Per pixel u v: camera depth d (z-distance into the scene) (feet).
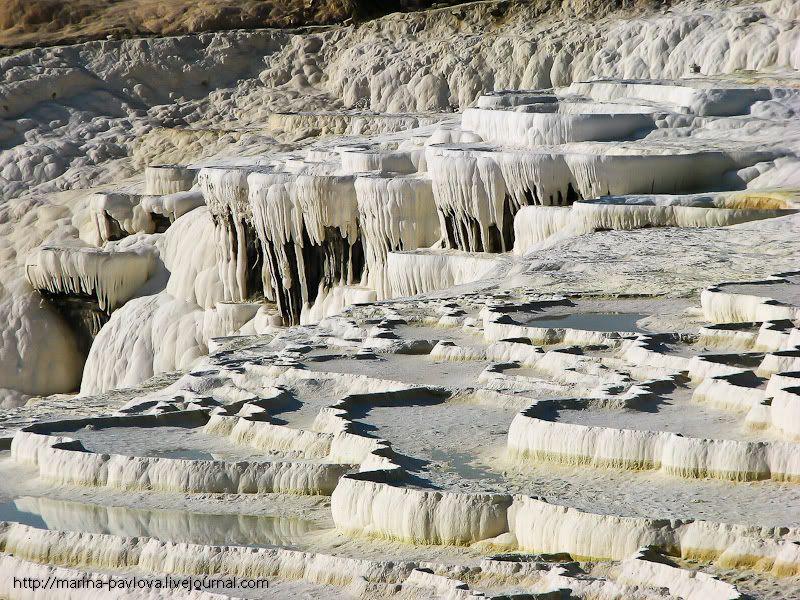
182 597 58.49
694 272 128.36
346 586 57.41
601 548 57.31
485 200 178.60
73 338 272.31
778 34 269.85
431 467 71.46
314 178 201.77
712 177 171.42
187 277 249.14
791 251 135.13
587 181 170.81
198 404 96.53
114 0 388.37
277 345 118.42
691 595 50.93
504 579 54.85
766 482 63.87
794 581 51.70
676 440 66.33
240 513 71.46
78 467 79.77
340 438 78.07
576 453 69.92
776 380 74.08
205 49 365.20
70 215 294.46
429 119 291.17
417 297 136.26
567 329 102.01
